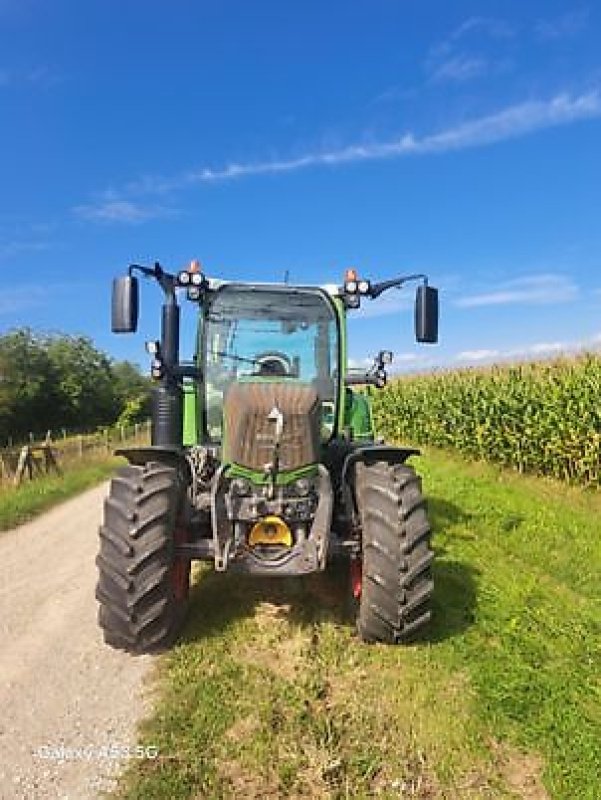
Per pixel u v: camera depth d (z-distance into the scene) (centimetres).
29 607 621
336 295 584
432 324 540
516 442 1312
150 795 314
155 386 574
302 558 462
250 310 579
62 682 446
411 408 1905
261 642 490
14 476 1683
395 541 467
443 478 1278
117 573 465
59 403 5062
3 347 4747
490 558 710
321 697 406
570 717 378
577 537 801
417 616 470
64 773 340
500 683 414
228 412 478
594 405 1110
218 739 362
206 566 685
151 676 446
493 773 334
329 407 575
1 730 386
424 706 393
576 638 492
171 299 564
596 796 313
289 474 465
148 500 473
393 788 322
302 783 324
